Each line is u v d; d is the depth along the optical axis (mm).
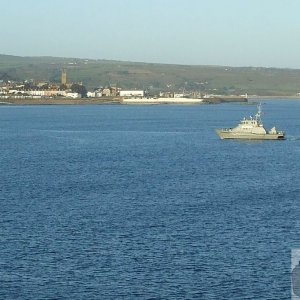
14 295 75750
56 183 145750
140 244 93188
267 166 177500
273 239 95750
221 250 90625
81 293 76438
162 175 159625
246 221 106188
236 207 117125
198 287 78312
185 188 138625
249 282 79688
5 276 80938
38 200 123812
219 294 76438
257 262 86062
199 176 157750
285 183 146375
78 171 167000
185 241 94688
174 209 115375
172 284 79000
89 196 128500
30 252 89375
